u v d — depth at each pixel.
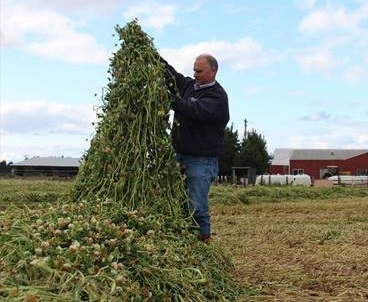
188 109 4.16
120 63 4.24
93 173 4.14
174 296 3.04
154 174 4.07
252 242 7.02
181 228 3.97
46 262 2.60
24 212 3.73
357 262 5.33
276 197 20.08
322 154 58.72
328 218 11.53
